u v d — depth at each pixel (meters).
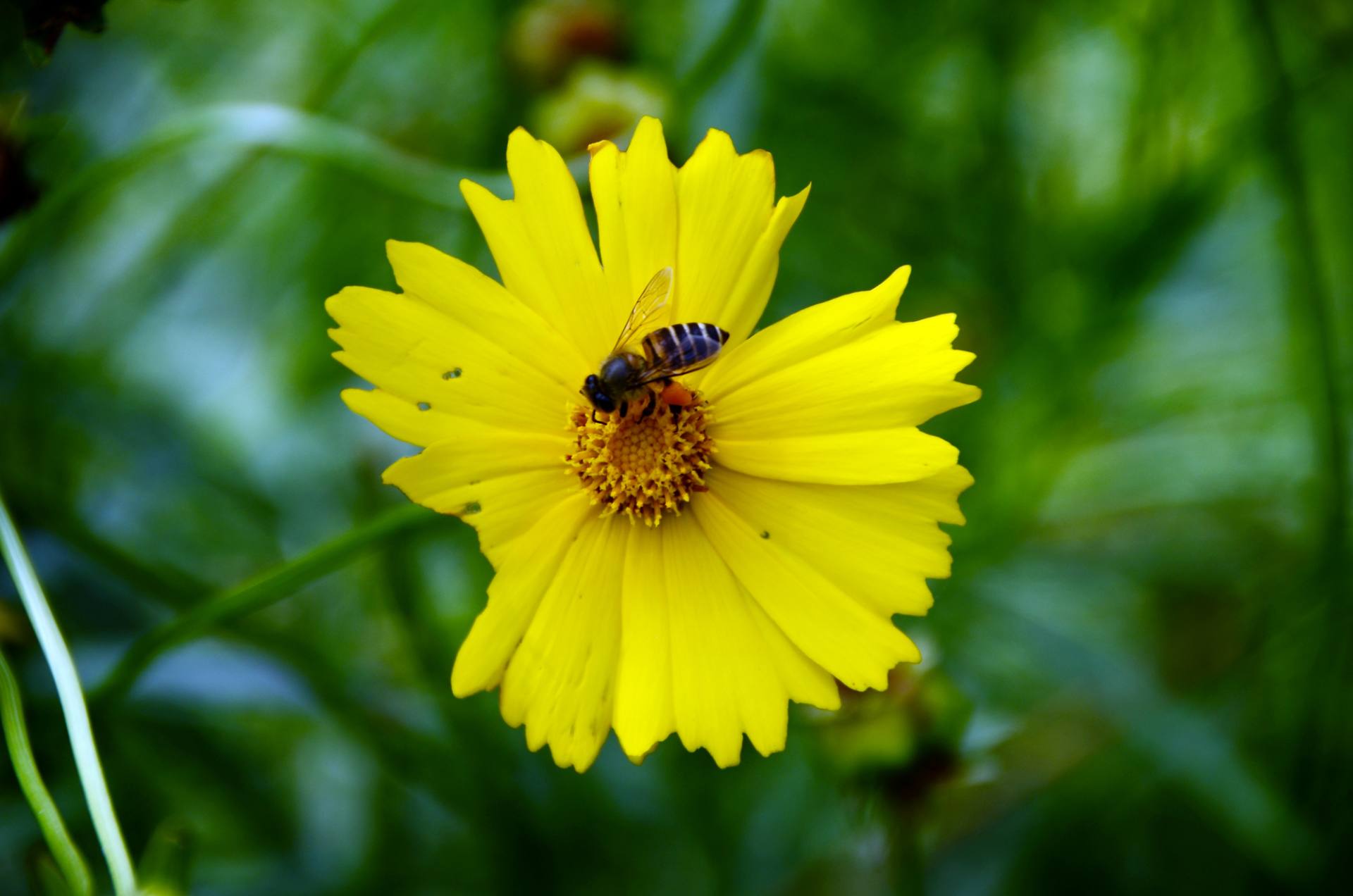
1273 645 0.32
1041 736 0.33
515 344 0.27
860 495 0.27
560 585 0.28
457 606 0.33
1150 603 0.34
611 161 0.27
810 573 0.27
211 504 0.33
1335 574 0.31
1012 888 0.32
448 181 0.30
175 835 0.27
